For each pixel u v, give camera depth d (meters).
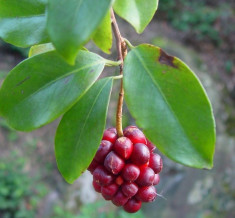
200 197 0.49
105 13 0.07
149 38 0.64
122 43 0.10
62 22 0.07
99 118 0.10
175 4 0.75
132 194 0.10
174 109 0.09
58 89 0.10
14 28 0.11
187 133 0.09
